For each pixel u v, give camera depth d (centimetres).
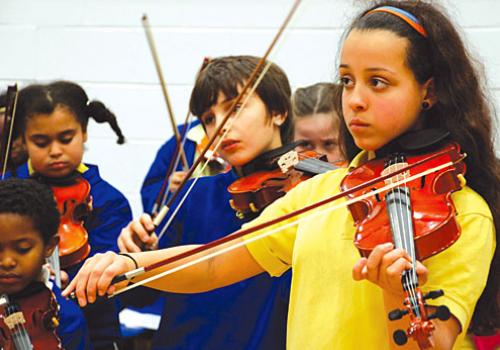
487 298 317
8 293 393
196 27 819
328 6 777
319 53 779
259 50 803
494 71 729
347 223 316
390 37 306
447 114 322
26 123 533
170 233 509
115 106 830
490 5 737
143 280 325
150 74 828
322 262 315
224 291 470
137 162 823
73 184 535
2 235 390
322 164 484
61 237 504
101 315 497
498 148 378
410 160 324
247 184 482
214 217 498
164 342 482
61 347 386
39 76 844
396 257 259
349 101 311
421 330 249
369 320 299
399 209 291
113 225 543
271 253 340
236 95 500
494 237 305
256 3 806
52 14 847
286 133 526
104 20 837
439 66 315
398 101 308
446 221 282
